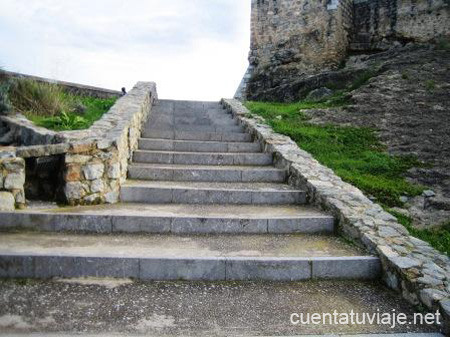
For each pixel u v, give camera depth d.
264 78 16.77
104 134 5.38
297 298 3.29
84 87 11.64
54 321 2.72
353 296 3.38
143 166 6.15
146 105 9.05
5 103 7.89
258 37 17.16
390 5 15.63
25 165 5.00
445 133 8.17
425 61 12.46
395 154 7.50
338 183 5.43
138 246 3.84
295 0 16.08
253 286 3.47
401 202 5.71
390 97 10.28
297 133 8.17
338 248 4.05
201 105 11.14
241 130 8.65
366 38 16.19
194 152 7.19
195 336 2.68
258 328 2.83
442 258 3.63
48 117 8.17
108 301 3.05
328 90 12.98
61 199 4.85
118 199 5.13
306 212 4.89
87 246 3.75
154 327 2.75
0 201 4.31
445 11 14.52
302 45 15.95
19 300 2.97
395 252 3.69
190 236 4.28
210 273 3.53
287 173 6.18
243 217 4.51
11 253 3.35
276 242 4.19
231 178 6.12
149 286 3.35
